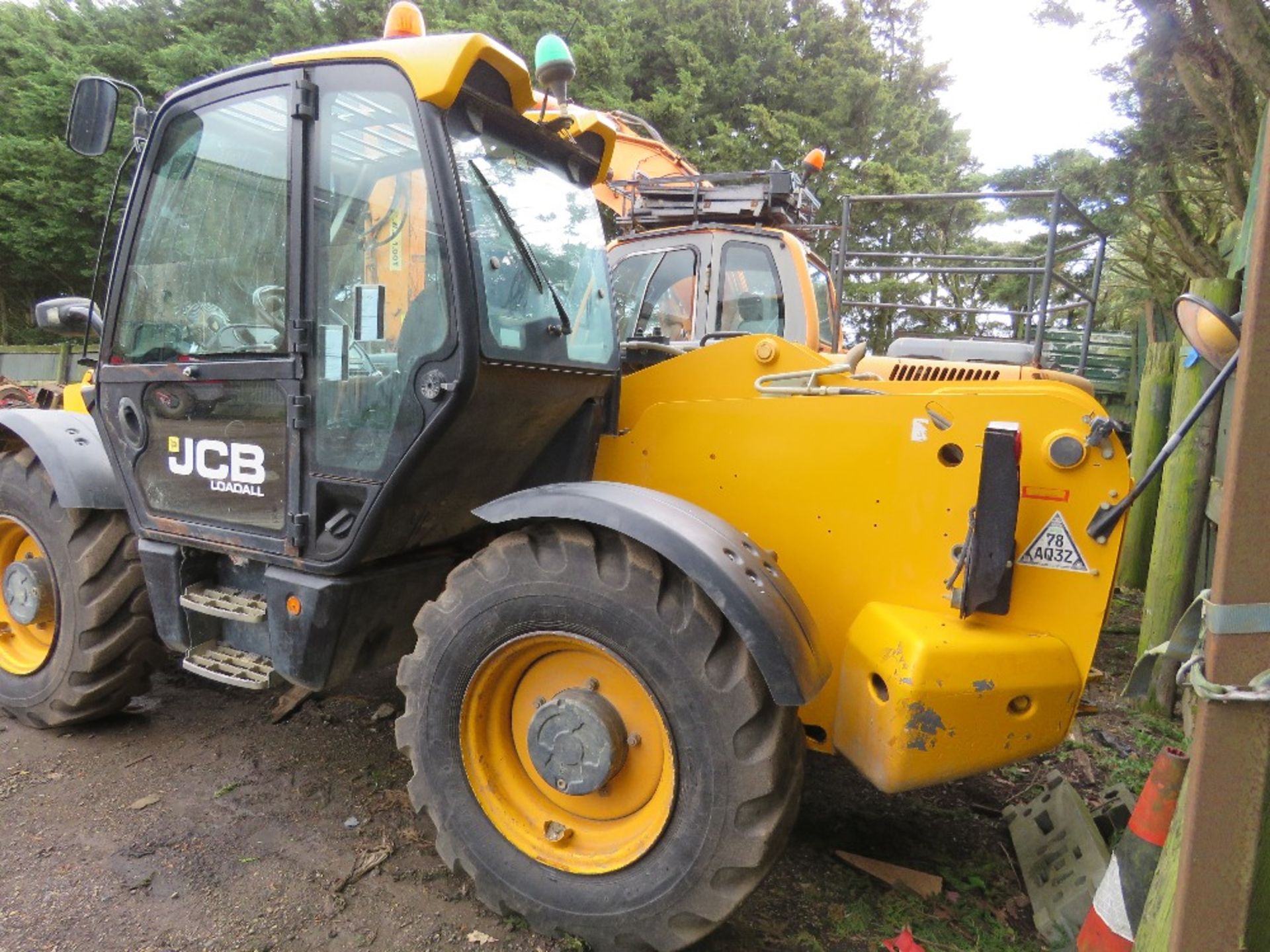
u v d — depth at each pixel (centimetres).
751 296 521
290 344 226
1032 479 199
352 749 298
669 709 186
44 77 1485
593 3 1590
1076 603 197
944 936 214
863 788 289
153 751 294
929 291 1233
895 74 1897
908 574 212
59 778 273
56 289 1719
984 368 316
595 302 255
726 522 203
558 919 200
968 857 251
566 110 244
